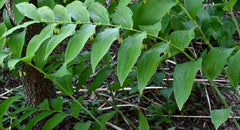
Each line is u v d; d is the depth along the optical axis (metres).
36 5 0.91
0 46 0.67
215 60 0.65
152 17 0.63
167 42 0.62
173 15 0.87
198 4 0.67
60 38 0.54
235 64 0.63
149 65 0.57
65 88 0.87
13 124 0.85
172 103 1.25
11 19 0.88
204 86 1.39
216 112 0.68
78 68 0.92
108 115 0.79
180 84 0.59
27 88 1.08
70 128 1.20
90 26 0.57
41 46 0.73
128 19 0.60
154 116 1.22
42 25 0.96
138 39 0.55
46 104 0.88
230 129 1.18
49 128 0.82
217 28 0.88
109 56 0.97
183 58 1.62
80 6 0.60
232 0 0.67
